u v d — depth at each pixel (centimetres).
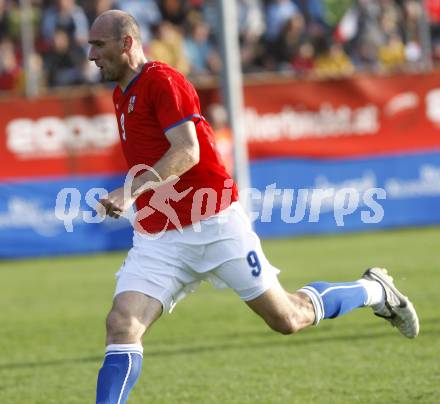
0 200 4725
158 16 5906
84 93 4762
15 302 3572
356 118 5041
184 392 2178
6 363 2575
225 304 3328
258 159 4956
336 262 4109
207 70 5794
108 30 1750
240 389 2181
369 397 2056
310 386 2178
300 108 4988
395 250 4388
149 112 1748
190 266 1798
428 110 5103
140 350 1727
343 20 5975
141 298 1745
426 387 2116
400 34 6047
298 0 6091
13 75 5606
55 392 2239
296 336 2733
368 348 2531
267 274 1817
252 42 5828
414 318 2145
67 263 4569
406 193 5119
